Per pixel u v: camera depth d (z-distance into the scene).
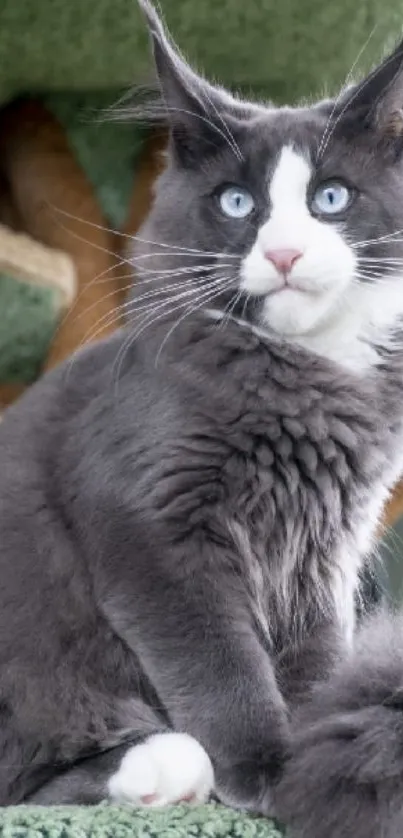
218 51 1.06
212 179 0.83
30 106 1.12
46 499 0.83
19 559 0.82
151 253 0.85
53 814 0.72
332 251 0.81
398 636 0.79
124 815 0.73
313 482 0.82
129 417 0.81
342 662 0.81
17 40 1.03
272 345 0.82
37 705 0.81
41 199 1.11
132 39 1.03
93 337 1.04
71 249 1.10
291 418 0.81
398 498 1.03
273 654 0.84
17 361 1.06
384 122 0.83
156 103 0.88
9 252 1.04
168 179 0.86
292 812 0.73
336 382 0.82
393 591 1.02
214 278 0.82
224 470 0.80
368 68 1.06
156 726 0.81
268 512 0.81
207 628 0.78
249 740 0.76
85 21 1.02
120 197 1.12
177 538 0.79
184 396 0.80
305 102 1.05
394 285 0.83
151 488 0.79
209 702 0.77
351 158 0.82
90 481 0.81
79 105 1.11
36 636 0.81
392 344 0.84
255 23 1.04
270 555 0.82
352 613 0.88
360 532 0.86
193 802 0.77
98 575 0.80
